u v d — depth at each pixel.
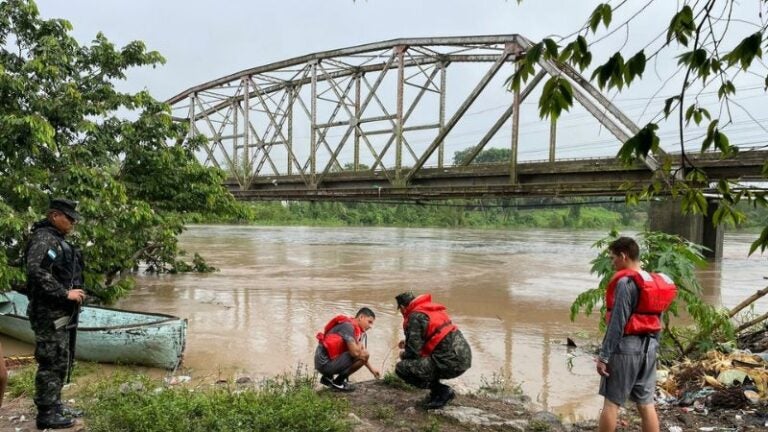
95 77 12.68
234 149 38.84
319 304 13.71
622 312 3.87
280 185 34.34
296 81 33.88
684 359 7.61
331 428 4.63
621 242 4.14
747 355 6.92
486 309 13.61
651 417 4.00
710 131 2.94
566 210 87.19
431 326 5.04
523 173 22.64
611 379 3.95
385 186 29.11
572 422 5.46
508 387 7.07
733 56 2.52
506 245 38.09
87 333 7.83
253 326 11.01
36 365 7.30
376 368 8.12
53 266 4.72
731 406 5.55
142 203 12.01
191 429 4.52
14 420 5.04
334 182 30.89
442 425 5.00
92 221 11.24
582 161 20.91
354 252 30.23
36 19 11.29
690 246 8.02
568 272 21.84
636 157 2.79
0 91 10.25
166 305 13.27
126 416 4.62
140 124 13.48
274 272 20.38
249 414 4.82
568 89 2.62
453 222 76.75
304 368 8.01
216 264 22.91
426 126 26.98
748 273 21.70
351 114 29.66
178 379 7.30
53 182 10.71
